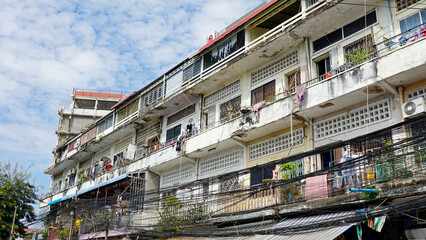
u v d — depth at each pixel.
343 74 12.29
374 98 12.26
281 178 13.78
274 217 12.73
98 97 39.84
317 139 13.60
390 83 11.47
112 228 18.56
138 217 18.31
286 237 10.38
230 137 15.91
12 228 21.23
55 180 34.75
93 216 19.77
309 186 11.96
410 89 11.45
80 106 39.88
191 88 18.88
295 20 14.62
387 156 10.46
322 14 13.45
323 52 14.15
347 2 12.80
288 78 15.46
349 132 12.70
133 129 24.08
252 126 15.07
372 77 11.50
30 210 23.73
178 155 18.47
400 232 9.95
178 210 16.05
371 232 10.42
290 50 15.48
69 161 30.89
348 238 10.68
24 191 23.88
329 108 13.09
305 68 14.52
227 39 17.78
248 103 16.69
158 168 20.28
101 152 27.81
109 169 24.17
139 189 20.06
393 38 11.76
